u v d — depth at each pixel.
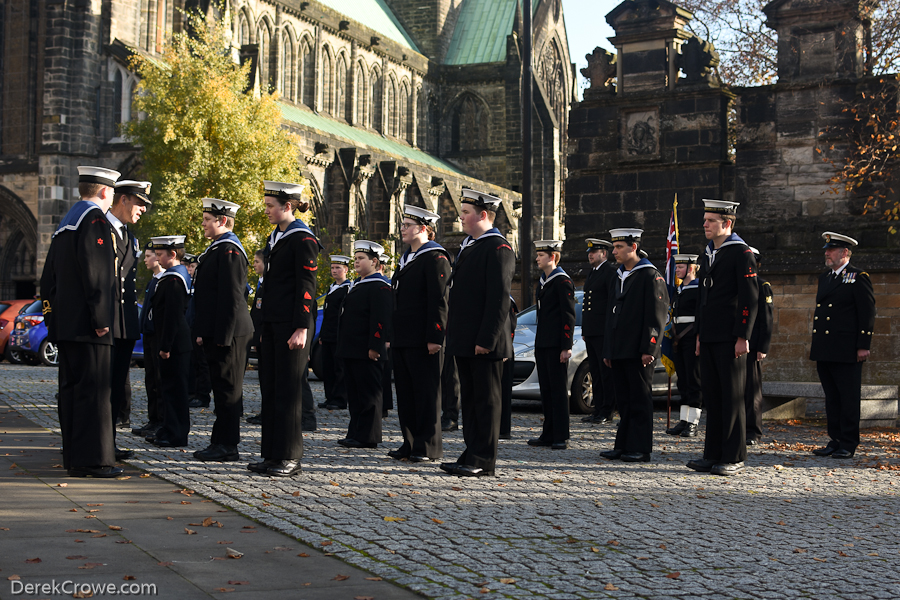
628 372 11.41
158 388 12.41
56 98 49.31
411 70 74.62
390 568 6.11
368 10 75.81
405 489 9.00
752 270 10.62
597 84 24.70
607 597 5.67
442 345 10.72
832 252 12.70
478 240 9.98
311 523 7.30
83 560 6.10
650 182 23.78
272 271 9.76
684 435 14.23
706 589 5.91
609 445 12.86
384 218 59.69
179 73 39.91
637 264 11.49
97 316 9.12
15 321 28.59
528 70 25.39
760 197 22.52
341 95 67.69
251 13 57.75
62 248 9.29
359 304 12.16
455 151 77.50
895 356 19.89
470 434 10.02
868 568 6.55
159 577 5.79
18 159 50.91
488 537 7.09
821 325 12.62
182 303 11.65
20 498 8.08
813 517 8.30
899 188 21.03
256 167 39.62
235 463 10.31
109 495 8.32
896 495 9.48
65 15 49.44
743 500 9.02
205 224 10.60
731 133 26.69
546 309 12.48
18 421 13.67
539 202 75.06
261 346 9.82
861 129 21.55
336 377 16.95
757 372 13.51
